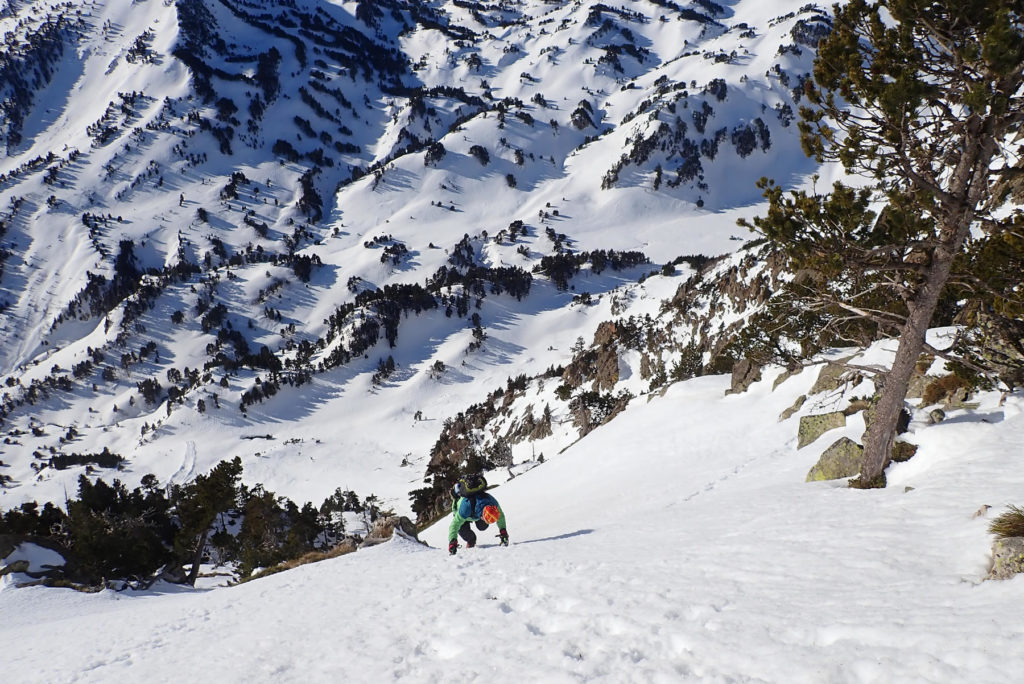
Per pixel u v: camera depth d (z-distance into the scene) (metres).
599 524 14.39
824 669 3.44
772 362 15.74
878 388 16.52
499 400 160.00
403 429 193.62
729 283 126.69
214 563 69.94
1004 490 7.16
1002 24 7.20
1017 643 3.17
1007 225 9.41
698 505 12.93
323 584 9.57
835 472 12.12
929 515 7.00
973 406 12.09
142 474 168.75
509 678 4.24
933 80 8.62
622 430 33.81
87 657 7.25
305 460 164.12
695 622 4.70
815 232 9.44
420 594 7.39
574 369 137.75
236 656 5.96
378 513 109.56
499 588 6.89
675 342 124.44
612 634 4.76
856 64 8.62
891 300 13.17
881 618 4.01
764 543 7.20
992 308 12.53
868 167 9.12
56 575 28.08
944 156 9.09
